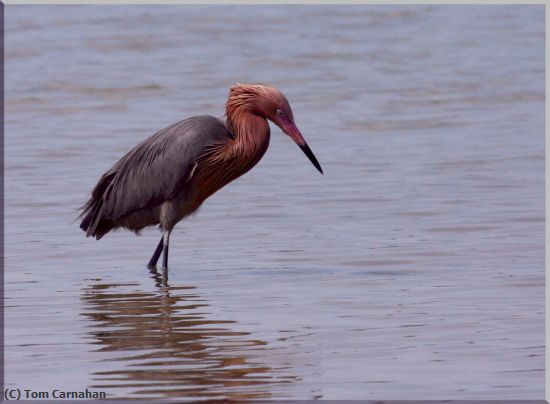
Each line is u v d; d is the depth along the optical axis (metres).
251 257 14.61
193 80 30.70
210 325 11.24
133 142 23.58
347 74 31.58
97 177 20.23
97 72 31.48
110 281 13.34
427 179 19.83
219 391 9.20
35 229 16.31
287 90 29.53
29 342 10.68
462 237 15.48
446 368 9.70
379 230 16.06
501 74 31.14
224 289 12.85
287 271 13.75
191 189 14.22
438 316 11.45
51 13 39.16
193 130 14.05
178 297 12.48
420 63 33.03
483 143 23.08
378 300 12.17
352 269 13.79
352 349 10.32
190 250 15.13
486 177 19.89
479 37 37.09
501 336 10.66
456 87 29.55
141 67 32.25
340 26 38.75
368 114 26.47
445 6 42.34
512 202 17.83
